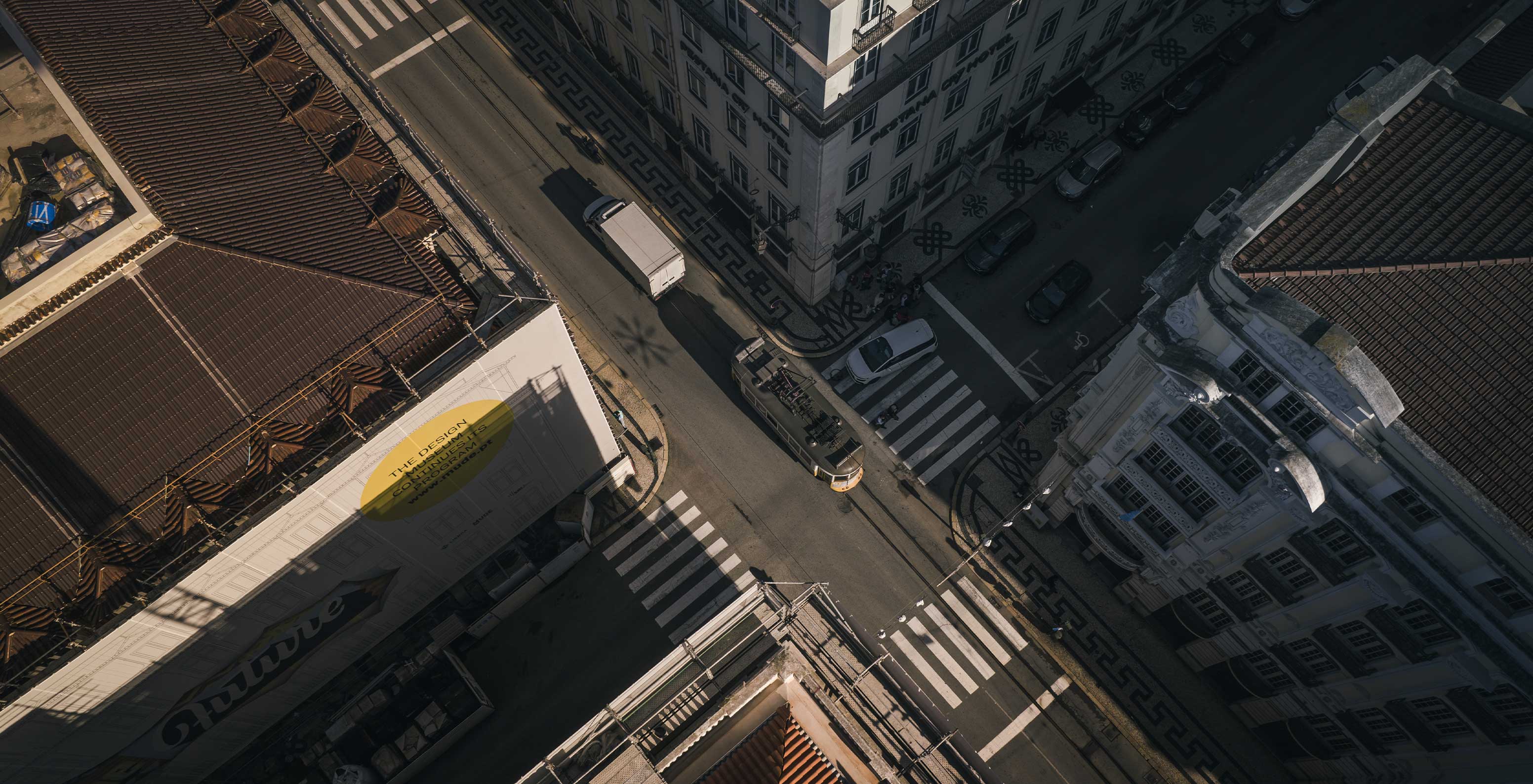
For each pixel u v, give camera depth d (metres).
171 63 37.50
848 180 46.22
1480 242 29.23
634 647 48.25
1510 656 29.25
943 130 50.06
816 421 50.31
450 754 46.19
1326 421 28.61
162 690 36.00
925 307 55.22
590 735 27.27
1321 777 44.06
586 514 48.81
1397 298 29.03
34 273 32.03
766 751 26.16
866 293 55.66
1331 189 30.98
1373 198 30.61
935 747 26.31
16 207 33.97
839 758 26.23
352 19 62.84
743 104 45.66
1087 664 47.91
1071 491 45.88
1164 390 33.03
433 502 39.97
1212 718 46.84
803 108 41.16
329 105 38.50
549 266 56.38
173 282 33.22
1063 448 44.06
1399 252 29.50
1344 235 30.06
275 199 35.69
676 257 52.97
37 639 30.55
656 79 53.16
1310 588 35.81
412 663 46.25
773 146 45.84
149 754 38.84
